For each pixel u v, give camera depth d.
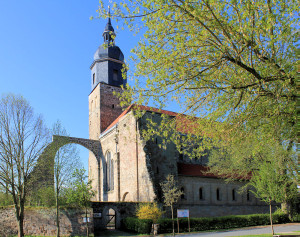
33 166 31.91
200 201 37.41
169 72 11.90
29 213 30.47
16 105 31.88
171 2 10.96
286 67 11.10
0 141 30.69
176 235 26.05
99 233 29.83
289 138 13.35
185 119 13.16
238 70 12.19
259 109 12.40
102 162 50.41
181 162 40.19
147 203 32.22
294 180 26.09
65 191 32.44
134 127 39.16
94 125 56.03
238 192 38.03
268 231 25.77
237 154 30.31
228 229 30.31
